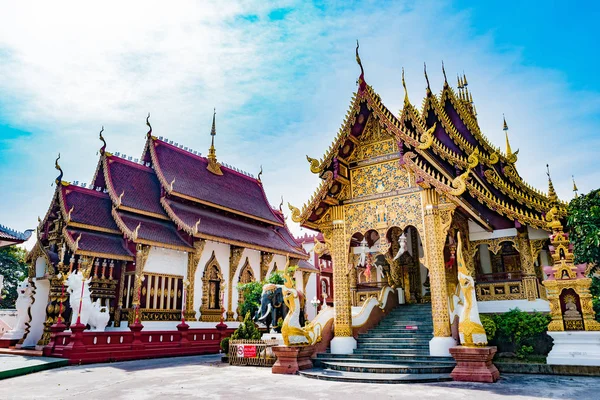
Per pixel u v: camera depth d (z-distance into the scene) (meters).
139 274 24.19
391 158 15.38
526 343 14.05
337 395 9.46
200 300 28.19
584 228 14.77
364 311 17.14
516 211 14.23
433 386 10.55
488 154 20.06
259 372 14.36
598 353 12.15
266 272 35.00
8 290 44.03
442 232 13.85
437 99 20.28
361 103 15.63
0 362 16.95
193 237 28.45
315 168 15.73
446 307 13.23
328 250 17.08
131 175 30.00
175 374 14.30
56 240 25.17
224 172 39.34
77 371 15.74
